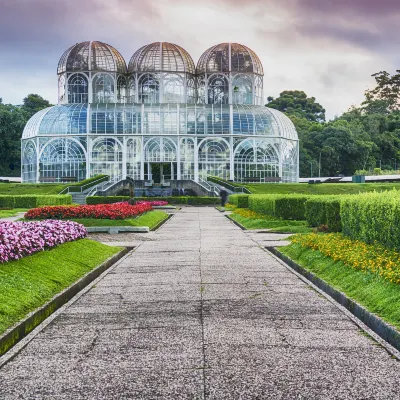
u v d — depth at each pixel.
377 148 161.88
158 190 92.00
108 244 29.08
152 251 25.91
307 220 37.19
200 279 18.02
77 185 90.06
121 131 100.81
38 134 101.25
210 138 101.88
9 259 16.34
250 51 115.50
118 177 100.56
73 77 111.38
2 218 49.44
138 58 113.62
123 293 15.83
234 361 9.81
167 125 101.50
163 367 9.54
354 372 9.27
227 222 46.97
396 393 8.42
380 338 11.20
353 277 15.77
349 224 23.66
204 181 97.50
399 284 13.47
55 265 17.86
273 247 26.39
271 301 14.62
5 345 10.55
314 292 15.81
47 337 11.40
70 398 8.32
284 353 10.24
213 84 114.38
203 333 11.57
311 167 147.00
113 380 8.98
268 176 103.38
